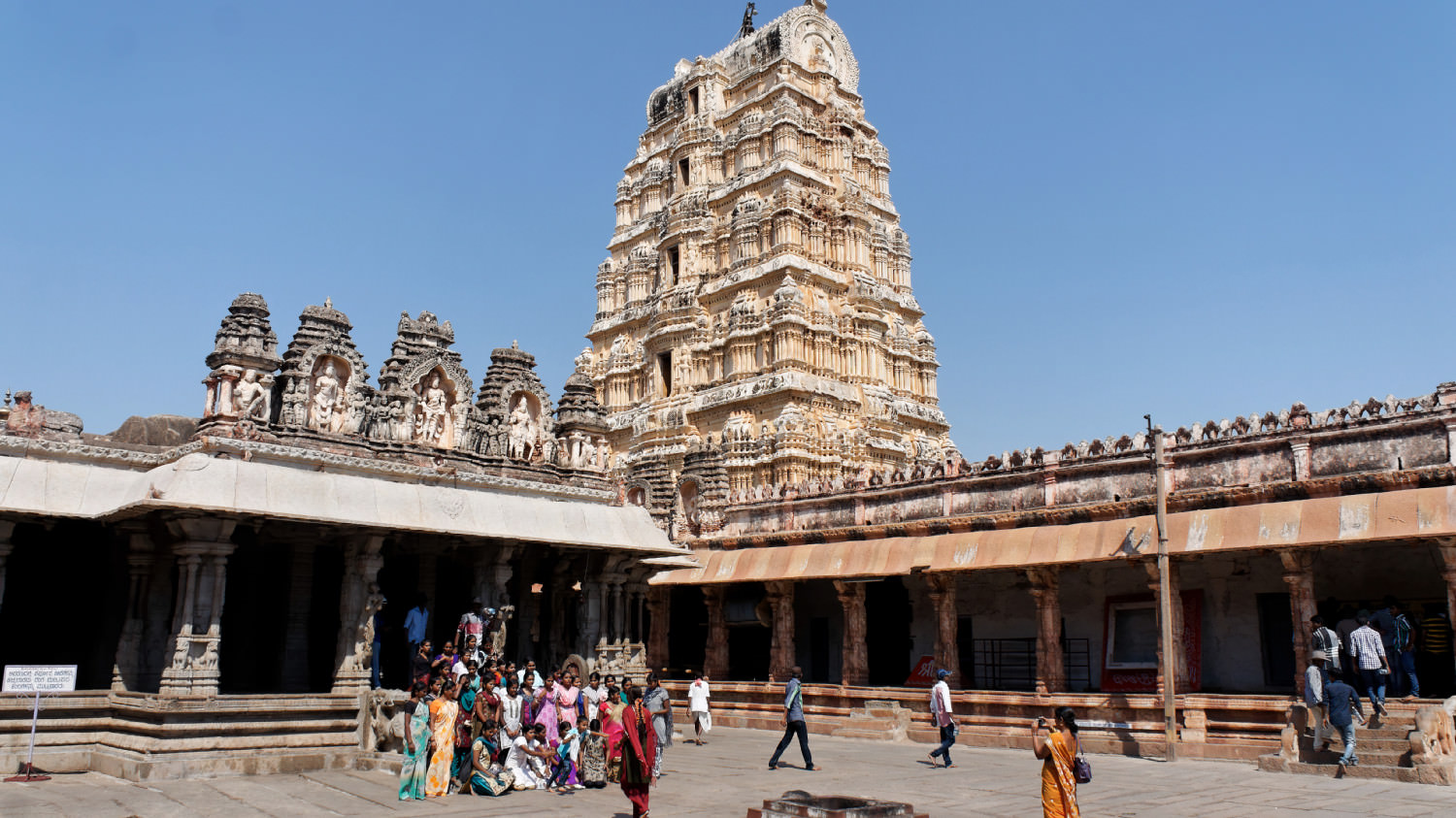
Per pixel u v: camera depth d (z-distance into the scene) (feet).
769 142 273.95
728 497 162.30
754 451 230.68
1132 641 116.26
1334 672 82.99
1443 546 86.22
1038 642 112.88
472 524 96.73
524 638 114.21
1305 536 93.04
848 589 132.05
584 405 116.88
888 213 296.71
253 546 101.91
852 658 130.82
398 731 82.84
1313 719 82.53
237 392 87.61
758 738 119.24
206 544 80.94
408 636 93.66
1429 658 98.63
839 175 278.67
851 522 141.69
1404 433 94.38
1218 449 106.22
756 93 287.28
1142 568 118.01
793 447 224.53
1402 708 83.56
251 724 80.48
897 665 143.74
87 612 96.12
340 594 100.78
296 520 83.71
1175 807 65.92
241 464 84.43
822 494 147.23
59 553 95.96
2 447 83.71
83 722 82.69
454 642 108.27
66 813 62.03
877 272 280.72
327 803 66.03
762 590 155.63
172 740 76.89
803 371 244.22
